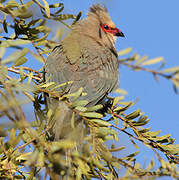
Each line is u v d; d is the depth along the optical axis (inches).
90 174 255.1
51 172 198.1
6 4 275.7
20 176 244.5
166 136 296.7
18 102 217.2
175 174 233.0
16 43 239.1
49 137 279.7
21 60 265.3
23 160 245.1
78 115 258.8
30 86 252.4
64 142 191.5
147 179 218.7
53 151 183.2
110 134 249.0
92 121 250.7
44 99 298.8
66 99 269.9
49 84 270.5
